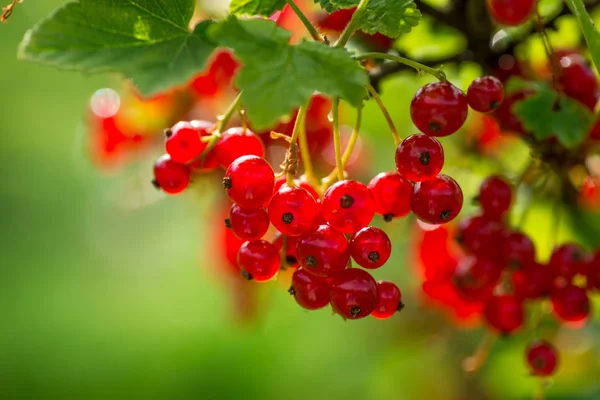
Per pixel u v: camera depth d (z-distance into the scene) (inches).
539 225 14.7
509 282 13.6
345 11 13.2
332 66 10.3
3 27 50.4
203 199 15.4
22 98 52.9
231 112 11.4
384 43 13.1
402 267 22.4
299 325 34.1
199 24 10.8
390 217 11.3
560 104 12.8
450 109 10.9
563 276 13.0
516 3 12.0
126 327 41.9
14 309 45.1
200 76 14.4
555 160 13.3
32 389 38.4
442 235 14.6
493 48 13.4
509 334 13.4
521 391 18.3
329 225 11.0
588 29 11.1
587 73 12.8
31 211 51.1
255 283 16.5
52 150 53.4
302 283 11.2
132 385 36.9
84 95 53.6
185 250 44.8
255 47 10.3
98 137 15.6
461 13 13.3
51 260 49.1
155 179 11.9
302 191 10.9
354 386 28.6
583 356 18.3
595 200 14.5
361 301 10.9
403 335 22.1
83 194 51.8
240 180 10.9
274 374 33.6
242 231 11.2
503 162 15.2
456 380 21.4
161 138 15.4
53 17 10.6
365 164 16.5
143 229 44.0
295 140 11.0
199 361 35.9
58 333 42.0
